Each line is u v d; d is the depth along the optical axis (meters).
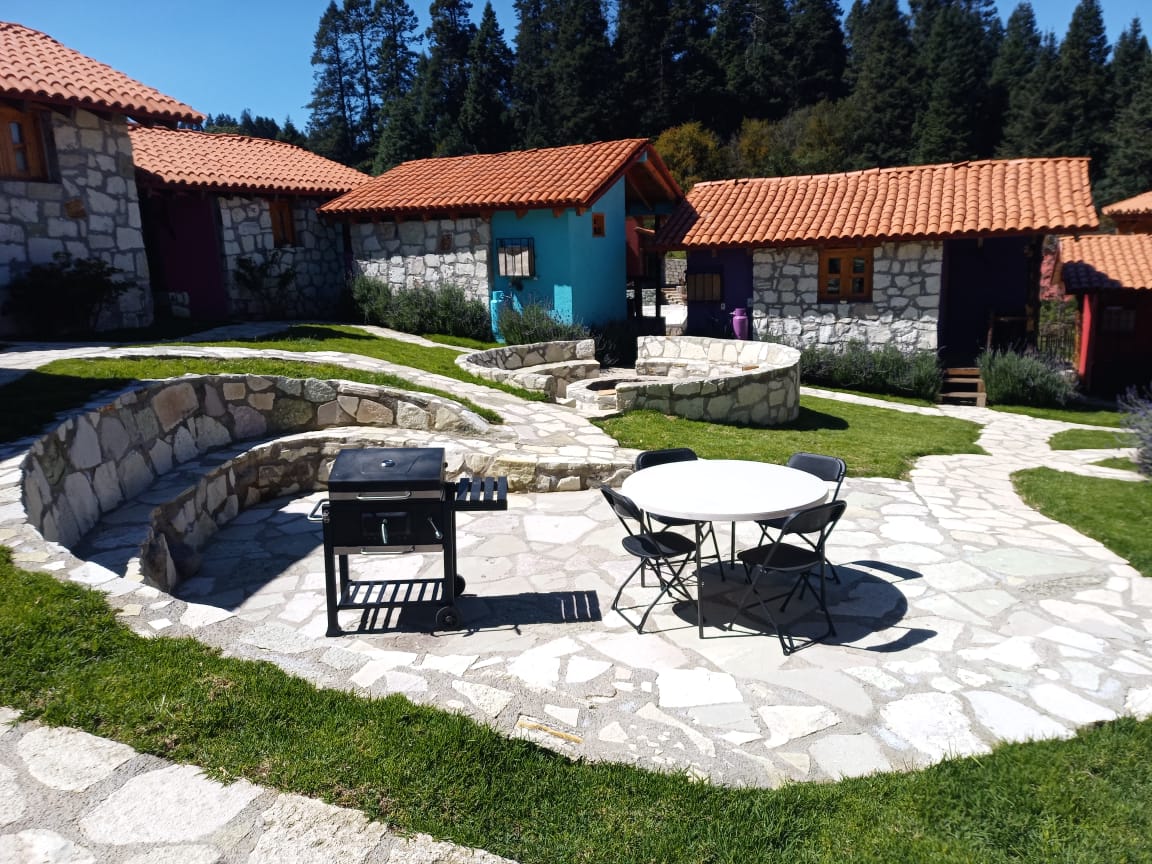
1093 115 52.00
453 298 16.88
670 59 56.69
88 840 2.60
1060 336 20.62
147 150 16.61
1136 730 3.74
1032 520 7.36
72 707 3.17
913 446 10.72
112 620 3.77
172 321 14.27
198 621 3.89
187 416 7.71
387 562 6.28
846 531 6.99
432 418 9.08
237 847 2.61
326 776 2.95
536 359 14.30
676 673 4.34
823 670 4.43
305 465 8.40
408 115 54.50
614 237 18.48
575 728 3.57
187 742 3.07
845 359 16.62
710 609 5.39
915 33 76.44
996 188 16.70
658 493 5.18
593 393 11.54
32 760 2.91
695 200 19.61
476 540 6.70
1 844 2.56
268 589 5.78
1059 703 4.05
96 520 5.86
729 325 18.31
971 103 54.16
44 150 11.81
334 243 19.47
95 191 12.49
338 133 66.62
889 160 49.88
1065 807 3.14
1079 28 54.53
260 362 9.42
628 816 2.98
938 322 16.38
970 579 5.87
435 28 61.53
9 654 3.43
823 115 51.28
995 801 3.18
